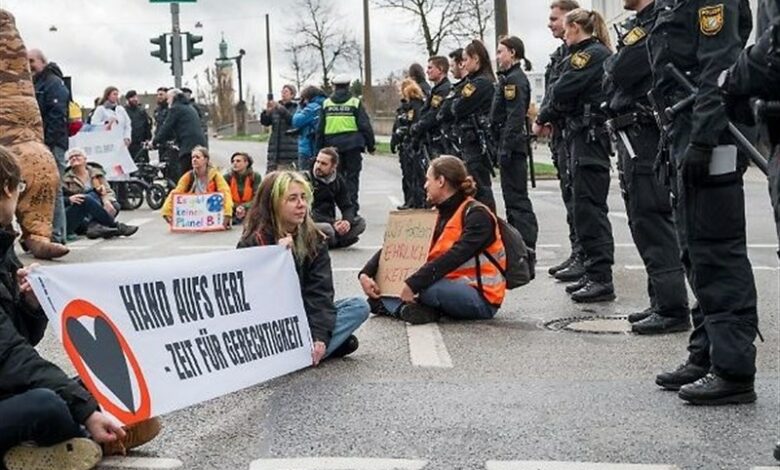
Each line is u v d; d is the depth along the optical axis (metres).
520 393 5.41
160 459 4.43
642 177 6.58
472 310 7.34
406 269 7.53
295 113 16.16
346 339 6.21
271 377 5.52
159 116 21.14
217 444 4.63
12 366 4.08
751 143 4.63
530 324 7.28
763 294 8.31
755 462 4.30
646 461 4.32
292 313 5.79
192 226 14.16
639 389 5.46
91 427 4.14
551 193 19.78
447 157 7.47
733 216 4.93
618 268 9.87
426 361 6.16
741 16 4.95
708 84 4.73
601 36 7.88
